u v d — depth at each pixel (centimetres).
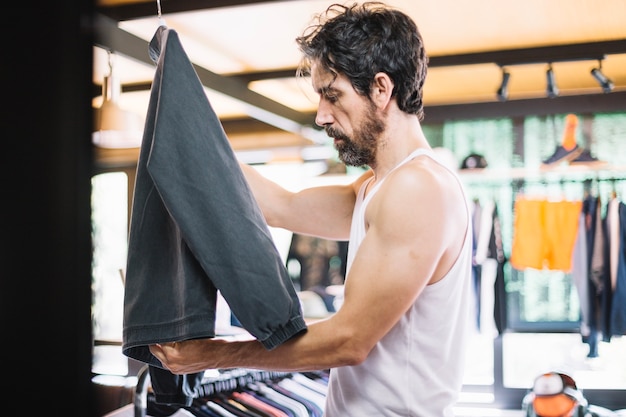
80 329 89
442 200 126
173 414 231
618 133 500
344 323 122
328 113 135
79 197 90
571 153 477
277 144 532
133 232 123
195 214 112
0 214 89
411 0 311
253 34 342
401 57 130
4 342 88
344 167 548
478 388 515
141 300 121
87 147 91
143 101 442
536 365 506
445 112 523
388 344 133
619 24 355
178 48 115
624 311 470
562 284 504
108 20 281
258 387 284
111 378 258
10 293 88
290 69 411
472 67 425
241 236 115
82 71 91
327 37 130
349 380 137
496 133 521
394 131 134
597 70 396
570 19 348
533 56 401
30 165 89
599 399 491
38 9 90
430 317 132
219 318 314
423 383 132
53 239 89
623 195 488
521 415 485
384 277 121
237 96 377
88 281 90
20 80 89
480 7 325
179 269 119
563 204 481
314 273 555
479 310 489
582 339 482
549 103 506
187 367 126
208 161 114
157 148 110
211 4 286
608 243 475
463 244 133
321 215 164
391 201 124
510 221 506
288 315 117
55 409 87
